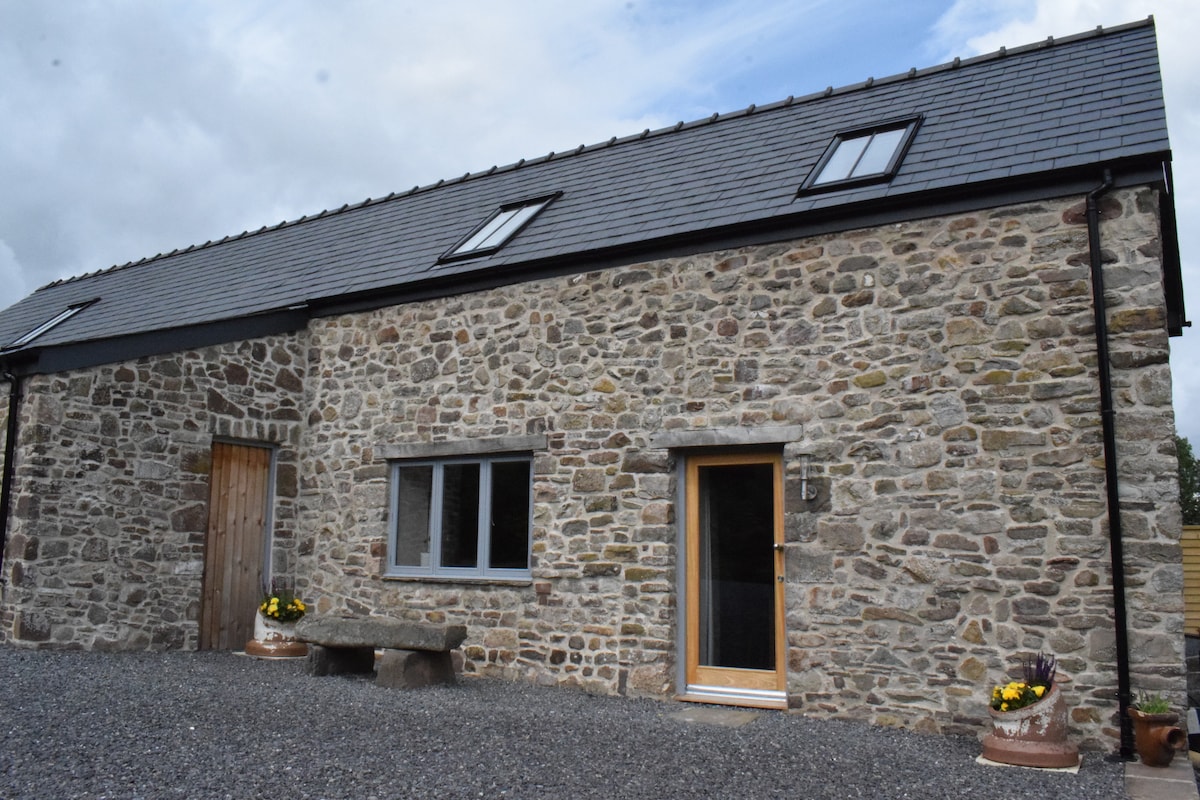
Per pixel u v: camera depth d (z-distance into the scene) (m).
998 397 6.31
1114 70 7.41
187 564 8.98
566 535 7.88
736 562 7.29
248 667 8.08
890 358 6.70
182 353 9.03
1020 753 5.40
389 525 9.07
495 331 8.56
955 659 6.23
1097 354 6.00
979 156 6.86
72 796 4.27
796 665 6.75
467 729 5.77
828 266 7.02
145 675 7.24
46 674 6.95
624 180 9.45
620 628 7.52
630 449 7.65
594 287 8.04
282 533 9.62
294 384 9.84
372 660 8.08
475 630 8.29
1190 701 7.50
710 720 6.47
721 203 7.89
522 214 9.69
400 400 9.11
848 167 7.59
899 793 4.76
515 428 8.30
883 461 6.63
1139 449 5.85
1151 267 5.95
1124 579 5.79
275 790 4.45
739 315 7.32
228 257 12.91
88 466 8.38
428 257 9.66
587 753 5.29
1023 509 6.14
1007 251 6.41
